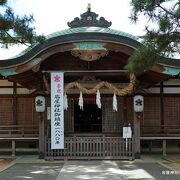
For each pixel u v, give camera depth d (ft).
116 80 70.49
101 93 76.07
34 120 77.82
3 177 48.26
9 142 78.59
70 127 76.23
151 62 48.29
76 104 76.74
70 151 65.67
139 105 65.36
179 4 45.98
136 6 45.62
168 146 78.18
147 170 53.78
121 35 62.08
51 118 64.13
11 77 67.46
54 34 65.67
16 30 53.36
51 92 64.13
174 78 78.13
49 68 67.87
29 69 63.67
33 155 72.79
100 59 68.13
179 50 48.57
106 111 75.87
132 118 75.97
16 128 77.51
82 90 65.36
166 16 46.42
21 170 54.54
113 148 65.67
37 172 52.60
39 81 66.64
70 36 62.34
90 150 65.51
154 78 68.18
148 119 77.51
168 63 62.95
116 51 63.82
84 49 62.80
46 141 65.98
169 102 78.13
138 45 61.57
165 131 76.18
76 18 69.92
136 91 65.87
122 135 70.49
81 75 66.85
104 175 49.67
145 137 71.15
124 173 51.24
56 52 63.31
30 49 63.16
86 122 76.54
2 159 67.36
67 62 68.39
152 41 47.93
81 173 51.52
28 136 73.15
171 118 77.77
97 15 70.28
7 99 78.64
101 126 76.33
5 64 63.52
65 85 65.67
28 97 78.48
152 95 78.02
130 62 48.83
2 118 78.28
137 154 65.31
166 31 46.96
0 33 54.39
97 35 62.28
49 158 65.16
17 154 74.69
